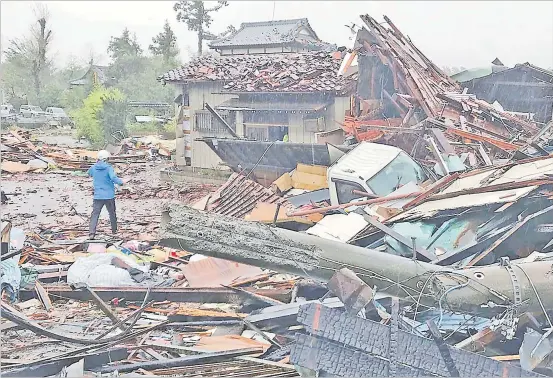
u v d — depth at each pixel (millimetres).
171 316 4906
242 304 5281
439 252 5340
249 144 8867
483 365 3549
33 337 4512
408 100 9195
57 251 6902
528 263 4434
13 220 8891
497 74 10062
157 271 6199
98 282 5645
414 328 4082
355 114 9953
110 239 7477
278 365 3992
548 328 4137
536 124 9047
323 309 3697
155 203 9734
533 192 5512
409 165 7488
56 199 10766
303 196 7805
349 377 3543
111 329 4492
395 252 5375
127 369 3947
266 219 6949
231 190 8227
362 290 3715
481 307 4176
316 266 4438
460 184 6340
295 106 10391
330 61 10867
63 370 3826
